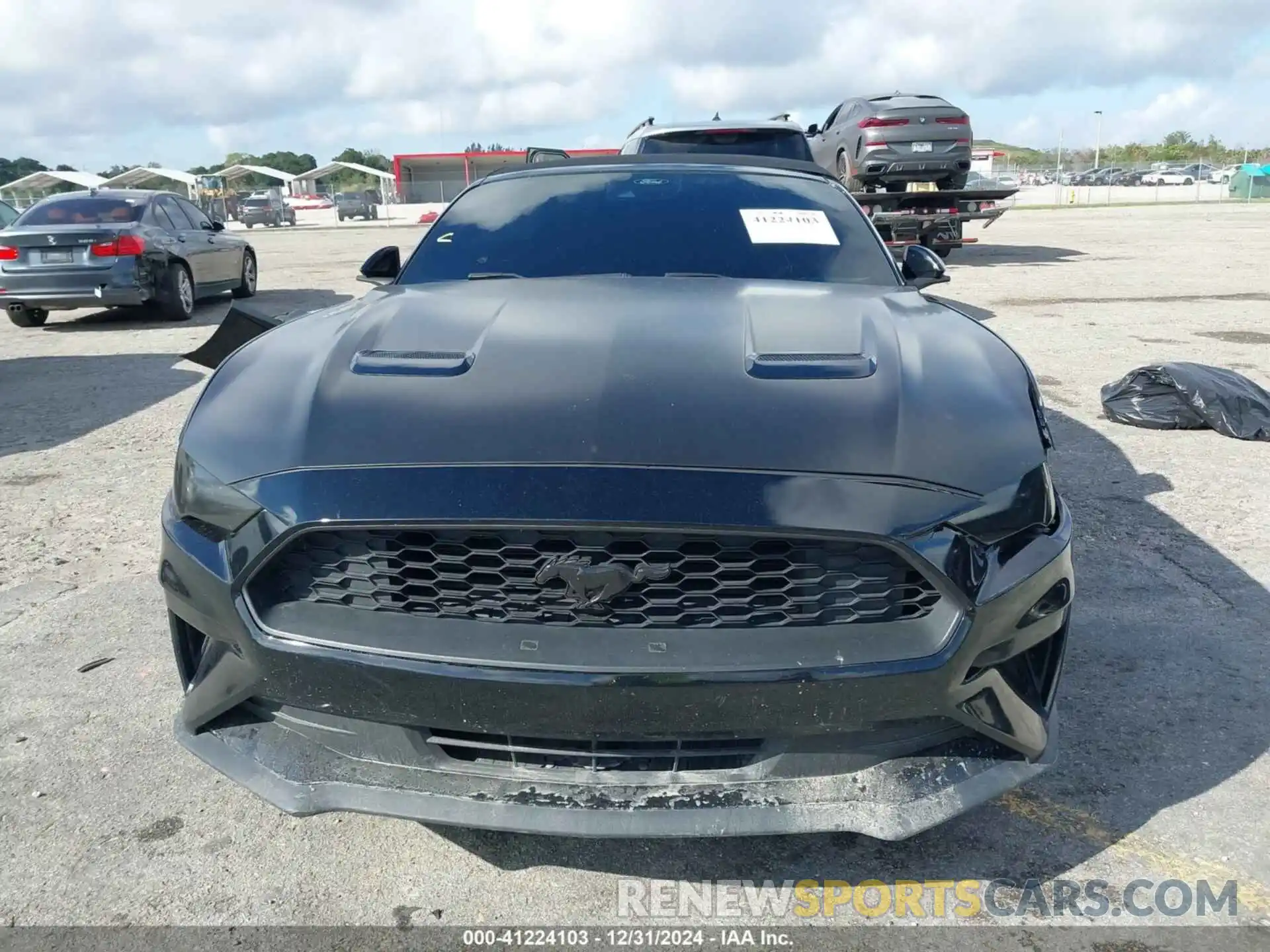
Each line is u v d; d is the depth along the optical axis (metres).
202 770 2.45
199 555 1.93
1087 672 2.86
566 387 2.03
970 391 2.09
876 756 1.88
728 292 2.72
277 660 1.85
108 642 3.11
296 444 1.95
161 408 6.29
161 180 67.38
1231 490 4.41
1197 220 24.25
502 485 1.79
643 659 1.75
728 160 3.66
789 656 1.77
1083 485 4.51
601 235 3.18
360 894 2.04
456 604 1.85
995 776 1.92
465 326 2.42
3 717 2.68
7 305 9.43
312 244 24.22
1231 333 8.04
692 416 1.92
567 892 2.04
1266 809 2.26
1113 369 6.78
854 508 1.78
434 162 58.41
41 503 4.45
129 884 2.06
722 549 1.79
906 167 12.50
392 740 1.89
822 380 2.07
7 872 2.09
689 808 1.82
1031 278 11.91
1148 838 2.17
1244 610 3.25
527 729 1.79
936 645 1.79
